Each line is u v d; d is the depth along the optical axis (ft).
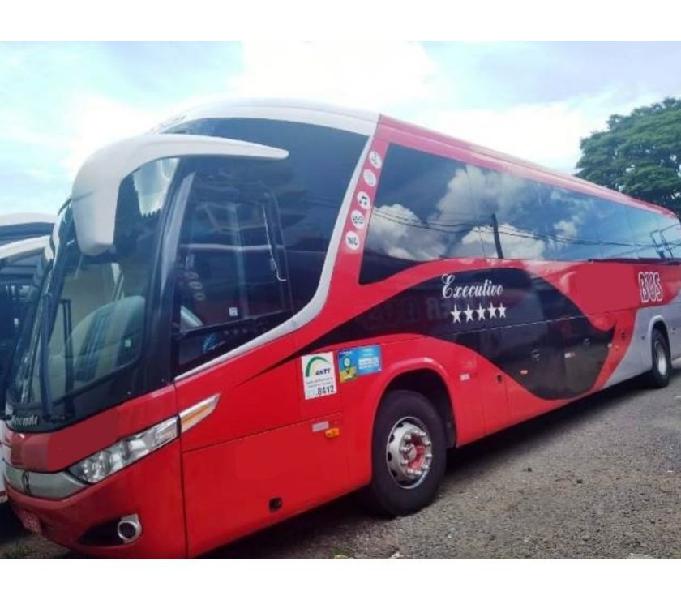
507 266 20.35
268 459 12.06
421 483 15.97
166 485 10.43
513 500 16.08
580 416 26.43
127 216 11.37
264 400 12.10
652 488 15.97
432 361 16.44
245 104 13.58
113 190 9.77
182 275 11.19
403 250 16.19
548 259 23.02
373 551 13.55
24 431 11.76
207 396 11.12
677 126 87.71
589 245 26.58
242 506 11.52
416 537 14.11
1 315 17.30
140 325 10.64
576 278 24.77
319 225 14.03
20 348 13.38
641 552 12.39
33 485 11.26
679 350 35.88
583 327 24.79
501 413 18.98
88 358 10.91
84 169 9.77
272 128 13.66
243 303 12.10
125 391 10.37
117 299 11.07
